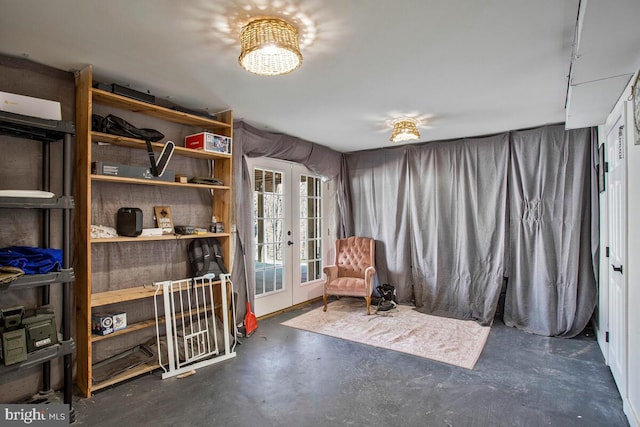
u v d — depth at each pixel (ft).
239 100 9.84
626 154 7.36
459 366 9.39
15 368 6.13
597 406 7.46
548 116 11.28
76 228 8.16
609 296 9.39
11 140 7.32
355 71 7.83
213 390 8.09
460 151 14.23
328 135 13.97
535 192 12.54
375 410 7.30
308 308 15.12
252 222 12.46
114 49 6.88
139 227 8.62
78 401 7.59
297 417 7.05
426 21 5.81
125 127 8.39
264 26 5.70
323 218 17.17
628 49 5.68
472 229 13.88
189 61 7.39
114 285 9.10
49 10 5.49
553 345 10.97
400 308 14.96
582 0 4.86
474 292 13.69
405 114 11.11
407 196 15.61
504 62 7.34
